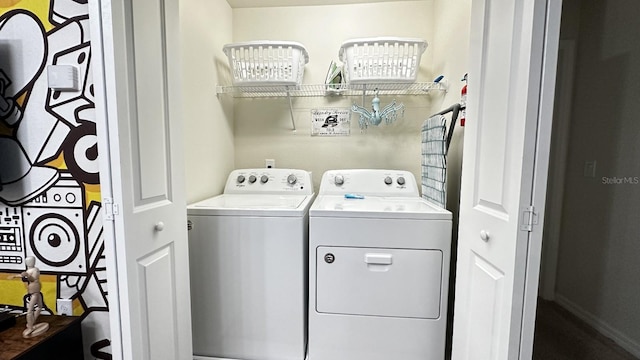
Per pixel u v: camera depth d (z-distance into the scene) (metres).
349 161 2.21
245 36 2.18
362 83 1.85
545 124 0.75
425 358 1.44
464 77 1.48
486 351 0.95
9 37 1.07
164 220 1.07
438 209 1.47
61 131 1.08
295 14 2.15
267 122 2.23
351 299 1.45
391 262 1.42
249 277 1.49
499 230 0.88
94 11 0.80
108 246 0.86
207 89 1.79
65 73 1.04
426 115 2.13
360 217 1.41
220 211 1.47
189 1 1.56
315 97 2.19
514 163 0.81
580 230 1.28
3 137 1.10
